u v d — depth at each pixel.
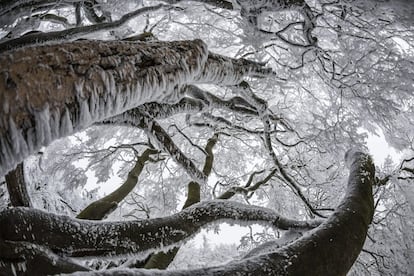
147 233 2.65
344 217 2.44
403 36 6.57
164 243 2.76
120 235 2.48
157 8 4.48
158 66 1.94
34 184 7.98
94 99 1.57
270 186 9.94
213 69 2.87
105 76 1.63
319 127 8.47
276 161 6.55
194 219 3.11
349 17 6.36
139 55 1.88
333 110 7.84
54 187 8.91
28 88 1.36
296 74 7.21
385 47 6.56
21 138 1.34
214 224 3.27
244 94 5.11
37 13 4.94
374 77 6.75
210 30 8.17
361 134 7.52
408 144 7.44
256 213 3.51
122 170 9.99
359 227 2.46
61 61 1.52
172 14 7.79
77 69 1.55
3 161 1.32
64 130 1.48
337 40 6.95
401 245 8.67
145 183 10.37
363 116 7.49
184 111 4.31
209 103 4.67
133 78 1.77
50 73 1.45
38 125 1.37
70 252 2.21
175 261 11.93
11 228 1.92
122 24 4.13
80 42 1.69
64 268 1.96
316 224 3.59
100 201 5.03
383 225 8.64
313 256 1.96
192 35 8.43
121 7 5.19
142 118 3.98
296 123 8.76
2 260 1.81
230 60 3.21
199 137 10.20
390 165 8.89
